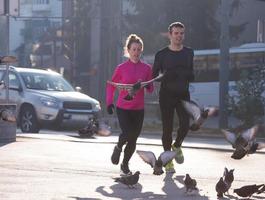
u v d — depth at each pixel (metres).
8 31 51.03
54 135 35.62
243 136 15.62
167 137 22.48
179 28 21.83
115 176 20.72
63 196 17.11
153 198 17.12
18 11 34.62
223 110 53.00
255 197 17.28
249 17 114.44
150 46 99.75
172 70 21.88
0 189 18.00
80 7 115.25
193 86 84.38
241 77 51.00
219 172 22.41
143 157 17.77
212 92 83.69
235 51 79.56
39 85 44.94
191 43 101.31
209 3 100.19
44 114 43.25
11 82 44.97
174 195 17.61
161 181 20.06
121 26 101.19
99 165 23.27
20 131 45.22
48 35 145.62
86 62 116.56
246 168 23.69
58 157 25.28
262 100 50.38
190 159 26.22
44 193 17.52
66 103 43.41
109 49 102.00
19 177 20.12
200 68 84.25
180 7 99.88
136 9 101.44
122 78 21.05
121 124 20.92
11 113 20.84
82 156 25.84
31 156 25.33
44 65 142.50
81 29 115.81
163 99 22.17
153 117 69.38
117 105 21.14
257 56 78.88
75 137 32.44
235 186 19.44
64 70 123.88
